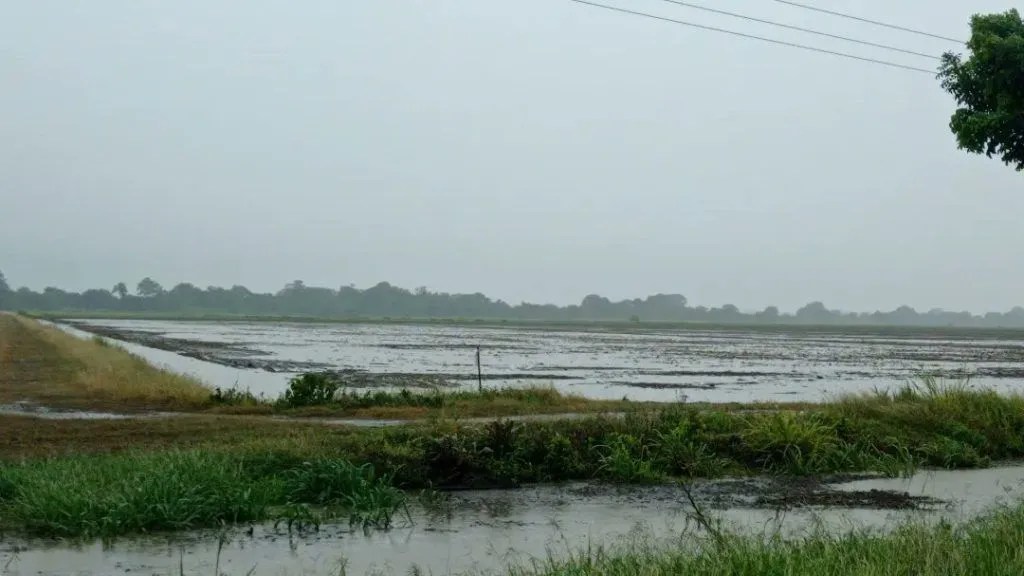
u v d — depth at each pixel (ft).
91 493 35.53
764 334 432.25
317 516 37.60
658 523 38.19
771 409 66.03
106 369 97.19
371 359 161.38
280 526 36.58
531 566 30.83
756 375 133.18
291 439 47.32
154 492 36.04
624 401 75.66
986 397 62.59
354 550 33.27
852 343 302.45
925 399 63.21
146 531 34.96
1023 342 360.89
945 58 53.72
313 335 299.79
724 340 315.17
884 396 64.75
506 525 37.58
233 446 45.80
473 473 46.11
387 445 46.32
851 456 52.49
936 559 25.23
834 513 40.14
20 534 34.17
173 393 76.02
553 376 124.06
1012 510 35.65
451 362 154.71
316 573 30.25
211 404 72.90
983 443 55.77
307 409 69.26
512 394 76.28
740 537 31.91
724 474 49.70
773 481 48.16
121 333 289.12
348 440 47.37
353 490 40.47
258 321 562.66
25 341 185.26
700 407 63.41
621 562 27.22
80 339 184.75
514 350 205.67
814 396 96.84
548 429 50.60
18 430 55.06
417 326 492.13
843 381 121.90
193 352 179.83
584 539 35.17
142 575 29.71
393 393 78.18
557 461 48.06
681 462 49.60
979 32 50.62
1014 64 48.98
